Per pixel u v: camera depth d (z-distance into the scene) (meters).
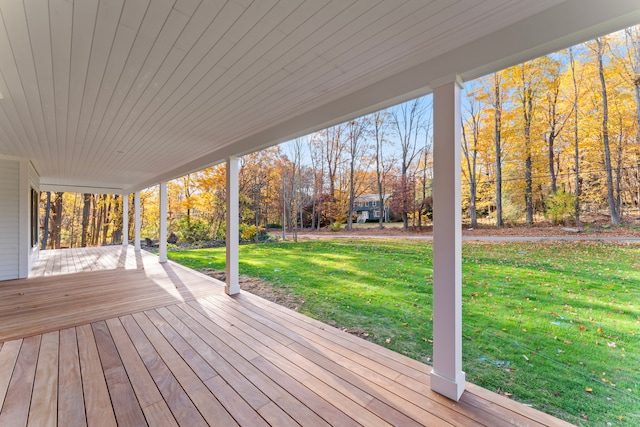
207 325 2.90
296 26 1.43
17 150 4.35
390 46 1.62
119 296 3.92
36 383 1.89
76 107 2.55
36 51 1.64
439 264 1.72
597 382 1.99
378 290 4.31
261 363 2.15
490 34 1.50
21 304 3.58
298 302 4.06
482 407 1.61
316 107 2.56
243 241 9.46
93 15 1.32
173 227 12.37
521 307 2.91
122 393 1.79
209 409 1.64
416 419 1.53
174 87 2.15
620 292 2.62
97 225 15.21
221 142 3.81
